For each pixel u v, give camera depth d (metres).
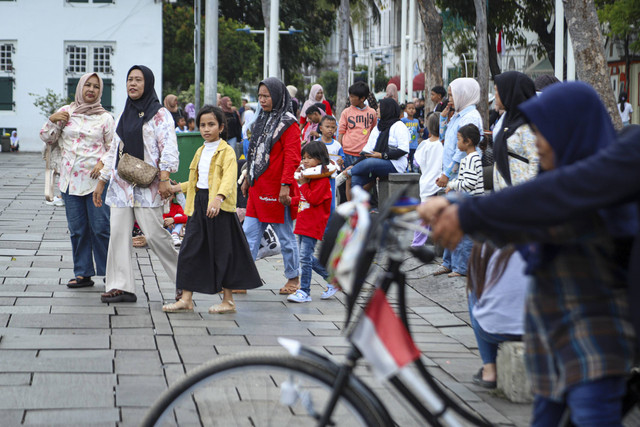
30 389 4.79
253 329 6.53
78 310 6.91
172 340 6.07
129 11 33.53
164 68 41.62
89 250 7.89
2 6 33.00
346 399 3.00
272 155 7.89
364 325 2.97
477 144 8.23
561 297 2.78
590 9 8.16
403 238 2.95
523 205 2.52
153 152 7.28
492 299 4.68
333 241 3.18
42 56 33.38
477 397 4.93
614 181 2.46
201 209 6.97
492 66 27.33
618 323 2.72
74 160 7.74
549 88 2.84
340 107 32.00
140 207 7.25
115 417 4.39
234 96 42.28
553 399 2.90
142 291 7.94
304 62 49.66
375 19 55.03
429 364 5.65
